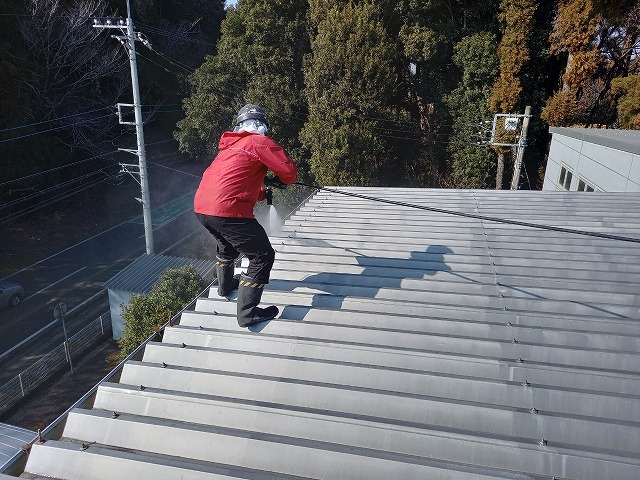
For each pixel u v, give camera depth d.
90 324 15.91
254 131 3.26
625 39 20.88
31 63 23.84
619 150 10.32
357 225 6.00
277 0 23.31
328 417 2.65
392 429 2.56
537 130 23.39
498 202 7.17
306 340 3.30
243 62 24.52
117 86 28.70
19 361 15.04
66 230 25.67
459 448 2.46
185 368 3.13
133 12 30.22
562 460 2.36
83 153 28.09
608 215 6.31
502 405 2.76
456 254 4.87
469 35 22.98
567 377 2.92
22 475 2.54
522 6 20.83
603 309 3.75
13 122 22.67
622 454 2.38
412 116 25.84
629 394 2.81
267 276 3.33
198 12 36.19
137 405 2.90
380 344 3.33
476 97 23.09
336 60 20.95
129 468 2.44
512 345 3.21
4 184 21.70
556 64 23.08
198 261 17.28
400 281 4.25
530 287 4.09
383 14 21.80
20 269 21.47
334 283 4.26
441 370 3.05
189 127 26.11
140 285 15.63
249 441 2.53
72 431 2.76
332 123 21.48
